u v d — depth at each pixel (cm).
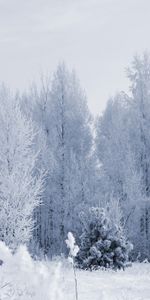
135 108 3409
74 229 2778
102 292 267
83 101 3650
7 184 1906
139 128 3366
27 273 201
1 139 1984
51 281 200
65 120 3512
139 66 3447
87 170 2977
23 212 1903
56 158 3169
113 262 1759
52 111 3534
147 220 3031
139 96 3416
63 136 3494
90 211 1905
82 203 2781
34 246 2455
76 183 2892
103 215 1878
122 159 3106
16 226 1891
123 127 3331
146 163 3294
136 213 2836
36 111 3553
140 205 2844
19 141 1994
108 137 3700
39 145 3075
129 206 2814
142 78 3434
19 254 204
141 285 1273
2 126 2002
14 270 201
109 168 3092
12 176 1906
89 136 3606
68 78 3625
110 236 1819
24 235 1891
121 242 1816
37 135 3139
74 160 3000
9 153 1973
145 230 2941
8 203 1881
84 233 1842
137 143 3344
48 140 3356
